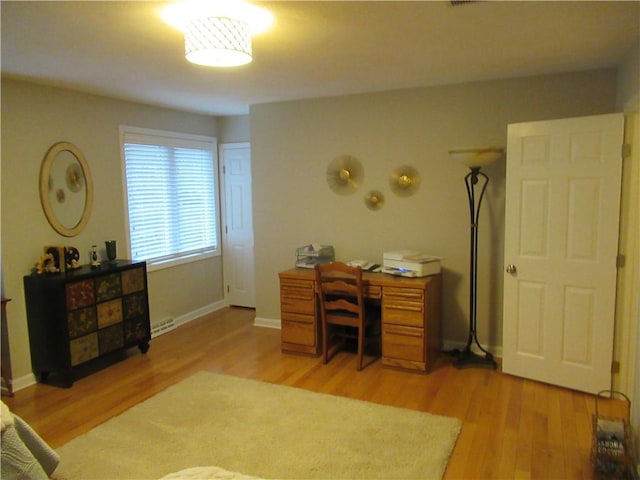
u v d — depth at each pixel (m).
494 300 3.86
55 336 3.37
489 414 2.92
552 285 3.24
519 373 3.46
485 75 3.51
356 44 2.62
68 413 3.01
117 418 2.92
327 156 4.38
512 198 3.33
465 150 3.35
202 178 5.32
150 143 4.56
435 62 3.08
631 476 2.19
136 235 4.47
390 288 3.60
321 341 4.04
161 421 2.88
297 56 2.86
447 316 4.05
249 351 4.16
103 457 2.50
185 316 5.08
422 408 3.01
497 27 2.38
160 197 4.74
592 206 3.04
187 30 2.14
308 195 4.52
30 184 3.47
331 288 3.72
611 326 3.05
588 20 2.29
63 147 3.70
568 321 3.20
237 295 5.67
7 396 3.25
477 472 2.34
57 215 3.67
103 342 3.67
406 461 2.42
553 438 2.63
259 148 4.68
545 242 3.24
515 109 3.64
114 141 4.18
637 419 2.27
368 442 2.61
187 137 5.03
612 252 3.00
